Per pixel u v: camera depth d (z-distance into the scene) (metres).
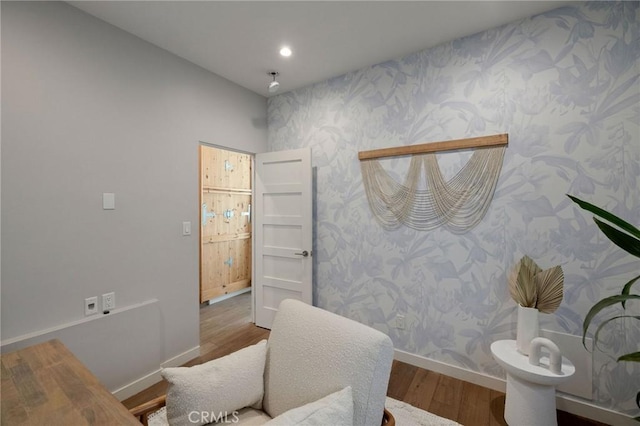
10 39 1.61
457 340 2.25
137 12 1.91
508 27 2.04
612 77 1.75
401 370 2.36
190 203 2.54
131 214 2.13
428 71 2.37
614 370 1.75
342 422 0.91
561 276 1.71
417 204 2.42
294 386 1.17
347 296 2.81
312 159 3.04
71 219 1.83
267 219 3.23
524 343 1.75
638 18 1.68
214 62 2.57
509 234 2.05
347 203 2.80
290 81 2.97
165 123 2.36
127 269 2.11
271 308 3.22
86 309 1.89
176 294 2.42
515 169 2.03
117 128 2.05
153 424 1.81
